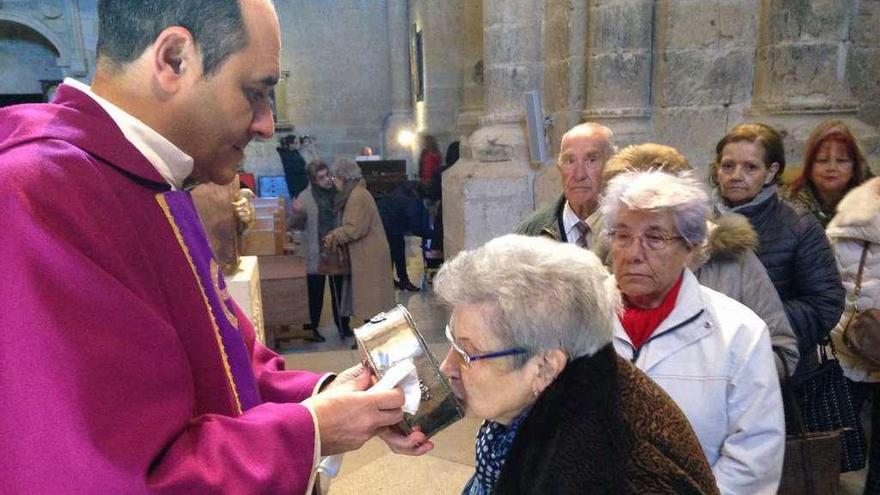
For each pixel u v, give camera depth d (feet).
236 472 2.47
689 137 11.30
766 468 4.15
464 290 2.97
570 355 2.91
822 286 6.03
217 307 3.49
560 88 12.85
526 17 13.47
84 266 2.33
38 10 32.35
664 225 4.24
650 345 4.41
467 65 19.83
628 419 2.75
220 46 2.70
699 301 4.41
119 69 2.80
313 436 2.73
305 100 36.63
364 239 14.62
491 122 13.99
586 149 6.97
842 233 6.95
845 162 7.76
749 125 6.45
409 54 35.65
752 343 4.30
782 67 10.41
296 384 4.02
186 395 2.55
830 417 5.98
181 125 2.88
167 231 3.08
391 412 3.03
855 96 11.98
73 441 2.06
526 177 13.32
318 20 35.88
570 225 7.29
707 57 11.02
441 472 9.08
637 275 4.33
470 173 13.62
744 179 6.21
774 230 6.19
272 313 13.48
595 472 2.63
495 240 3.20
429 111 29.19
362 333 3.30
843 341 6.70
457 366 3.21
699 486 2.71
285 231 17.72
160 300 2.89
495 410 3.01
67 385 2.11
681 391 4.29
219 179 3.30
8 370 2.11
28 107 2.89
